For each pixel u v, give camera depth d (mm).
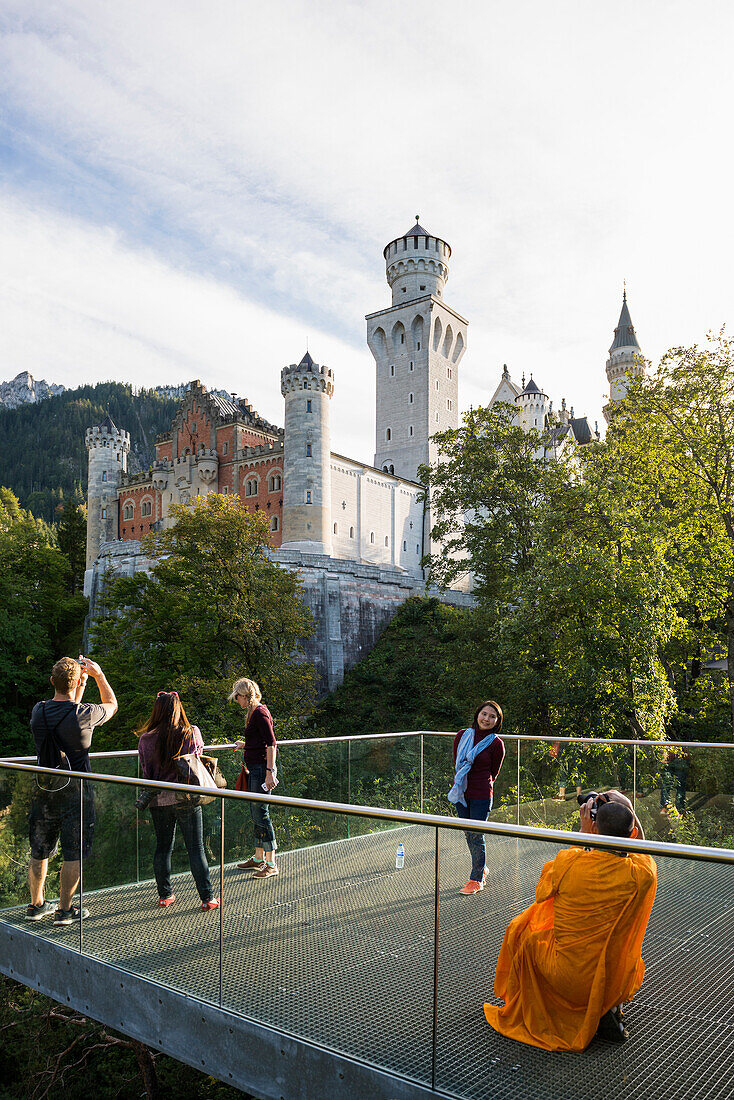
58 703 6832
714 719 29453
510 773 9352
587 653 22250
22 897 6547
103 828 5906
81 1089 16031
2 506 116875
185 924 5340
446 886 4223
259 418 87312
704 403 27734
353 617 58062
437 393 93250
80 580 90000
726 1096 3672
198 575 36062
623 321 108812
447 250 97438
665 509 28234
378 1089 4293
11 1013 17125
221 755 8547
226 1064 5012
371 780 9336
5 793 6867
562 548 25984
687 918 4129
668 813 8555
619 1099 3754
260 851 4980
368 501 78125
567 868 4219
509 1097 3988
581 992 4043
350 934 4566
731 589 27562
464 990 4219
